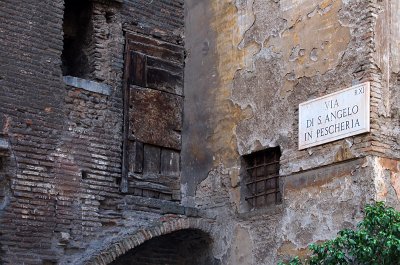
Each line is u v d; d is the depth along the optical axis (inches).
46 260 500.4
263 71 553.0
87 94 542.3
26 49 514.6
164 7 598.5
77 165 526.6
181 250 592.1
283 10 545.6
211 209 573.9
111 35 566.3
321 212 493.0
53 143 517.3
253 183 556.7
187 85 607.8
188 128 597.6
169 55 593.6
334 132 492.4
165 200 566.3
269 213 529.3
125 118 556.4
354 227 470.6
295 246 505.7
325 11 515.5
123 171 547.8
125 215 542.3
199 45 605.6
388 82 487.2
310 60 520.1
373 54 484.4
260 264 528.4
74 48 575.8
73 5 575.8
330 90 502.9
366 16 489.1
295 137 519.8
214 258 565.9
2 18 507.8
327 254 457.1
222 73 584.7
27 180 501.7
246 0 575.2
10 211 491.5
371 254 436.5
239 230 550.0
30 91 512.4
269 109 543.2
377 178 469.1
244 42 571.2
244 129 560.4
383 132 478.3
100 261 514.3
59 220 510.6
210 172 580.7
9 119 500.1
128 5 577.3
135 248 573.9
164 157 577.3
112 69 559.8
